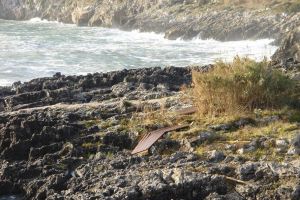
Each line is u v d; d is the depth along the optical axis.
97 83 20.38
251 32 52.28
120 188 10.78
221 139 12.49
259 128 12.82
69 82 20.77
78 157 12.84
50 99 18.23
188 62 39.97
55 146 13.57
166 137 12.95
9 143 14.39
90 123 14.71
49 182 11.77
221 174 10.97
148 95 17.30
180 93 16.97
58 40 53.81
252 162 11.14
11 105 18.25
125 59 41.50
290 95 14.12
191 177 10.77
